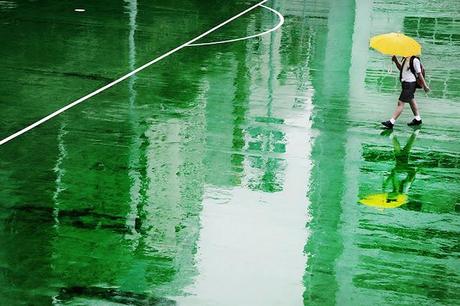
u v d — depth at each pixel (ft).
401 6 86.38
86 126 41.37
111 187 33.19
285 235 29.07
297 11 82.07
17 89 48.11
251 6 84.43
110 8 78.48
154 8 79.87
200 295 24.32
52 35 64.64
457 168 37.40
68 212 30.37
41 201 31.30
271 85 52.24
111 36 65.46
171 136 40.50
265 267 26.40
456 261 27.27
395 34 41.75
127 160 36.58
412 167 37.35
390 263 26.96
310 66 58.34
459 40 70.03
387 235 29.35
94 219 29.89
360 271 26.27
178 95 48.60
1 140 38.45
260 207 31.78
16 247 27.14
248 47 63.93
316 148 39.65
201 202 32.07
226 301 24.06
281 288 24.95
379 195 33.53
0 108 43.91
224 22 74.49
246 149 38.99
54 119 42.27
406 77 42.73
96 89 48.98
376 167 37.11
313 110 46.62
